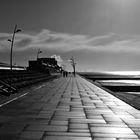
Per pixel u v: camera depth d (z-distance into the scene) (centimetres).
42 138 641
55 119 906
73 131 724
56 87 2884
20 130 727
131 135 684
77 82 4312
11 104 1331
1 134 680
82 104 1365
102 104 1372
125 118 941
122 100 1564
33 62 8375
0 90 1802
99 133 704
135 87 5322
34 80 3628
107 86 5391
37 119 904
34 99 1592
